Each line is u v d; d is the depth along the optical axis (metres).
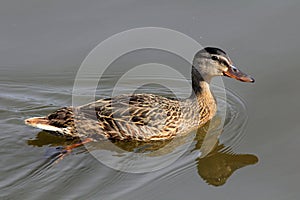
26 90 16.70
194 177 12.82
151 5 19.39
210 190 12.34
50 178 12.75
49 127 14.08
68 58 17.73
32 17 19.05
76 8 19.39
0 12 19.12
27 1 19.44
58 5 19.42
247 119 14.95
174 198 12.08
